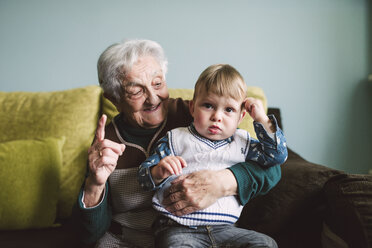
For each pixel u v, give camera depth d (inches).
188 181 36.3
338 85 79.5
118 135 45.1
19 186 51.6
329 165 81.3
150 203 42.5
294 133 80.4
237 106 38.3
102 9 79.4
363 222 33.2
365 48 78.6
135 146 43.9
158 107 43.5
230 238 36.3
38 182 52.3
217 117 37.7
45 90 81.3
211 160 39.4
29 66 80.8
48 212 52.6
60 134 58.4
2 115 60.4
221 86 37.4
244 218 46.2
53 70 80.8
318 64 79.1
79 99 61.4
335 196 37.2
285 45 78.8
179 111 46.4
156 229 38.7
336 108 80.0
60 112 59.9
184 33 79.3
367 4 78.0
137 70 40.3
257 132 37.6
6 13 79.9
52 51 80.4
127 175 42.8
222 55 79.4
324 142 80.7
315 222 42.5
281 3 78.0
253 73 79.5
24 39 80.4
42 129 58.6
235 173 37.6
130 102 41.8
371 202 34.2
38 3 79.5
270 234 42.9
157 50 42.7
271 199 43.7
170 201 37.1
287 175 45.4
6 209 50.9
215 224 36.9
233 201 38.4
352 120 80.2
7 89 81.4
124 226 43.2
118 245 42.1
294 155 57.3
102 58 42.2
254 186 38.3
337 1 77.9
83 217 39.2
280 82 79.5
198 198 36.0
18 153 53.1
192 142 39.5
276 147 36.9
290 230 43.1
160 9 79.0
